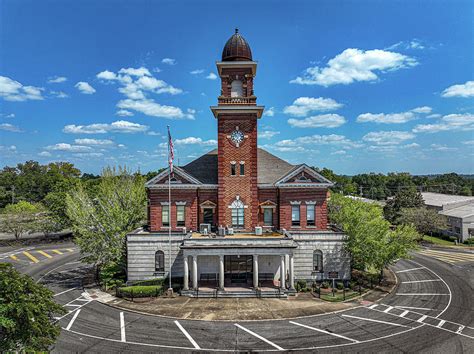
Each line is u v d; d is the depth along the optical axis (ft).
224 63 148.87
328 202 205.46
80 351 87.86
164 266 143.64
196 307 118.73
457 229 265.54
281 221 152.15
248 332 99.35
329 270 143.54
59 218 249.14
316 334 97.86
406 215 262.67
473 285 146.41
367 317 110.22
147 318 109.60
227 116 151.74
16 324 61.26
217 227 154.30
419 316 111.04
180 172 151.43
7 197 422.41
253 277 133.49
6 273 65.72
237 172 152.46
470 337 95.55
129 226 158.71
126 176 187.83
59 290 140.05
